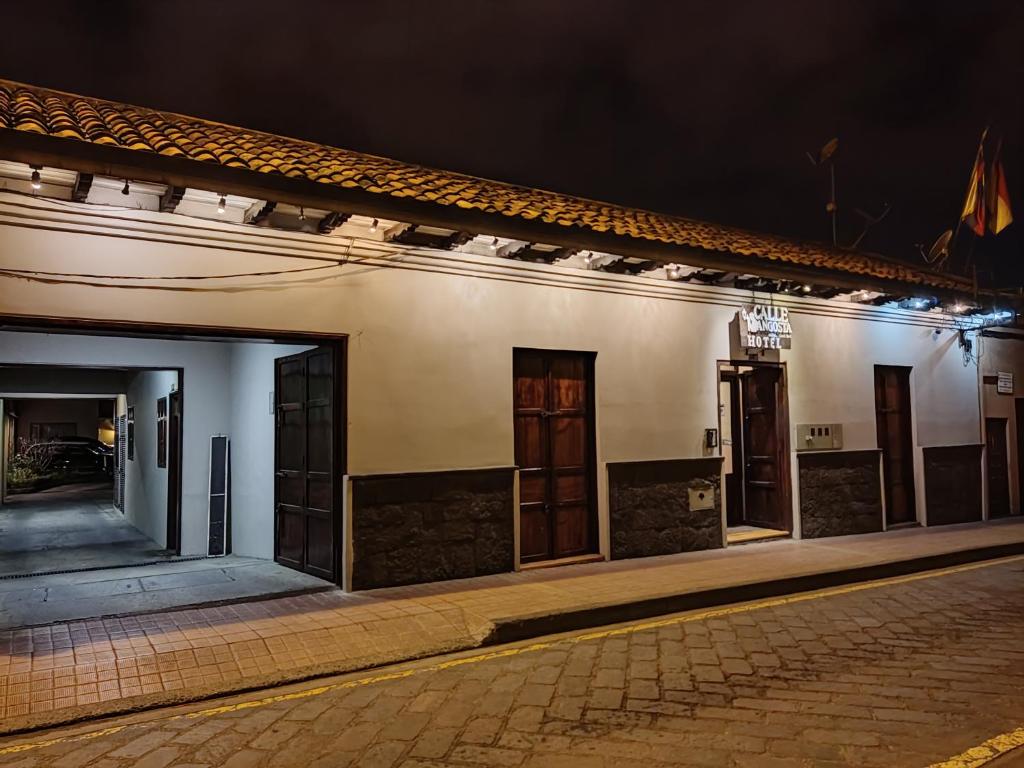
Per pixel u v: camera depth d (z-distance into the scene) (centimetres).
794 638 644
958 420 1355
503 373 867
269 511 903
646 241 880
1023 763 394
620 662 580
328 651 586
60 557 943
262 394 921
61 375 1379
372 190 692
